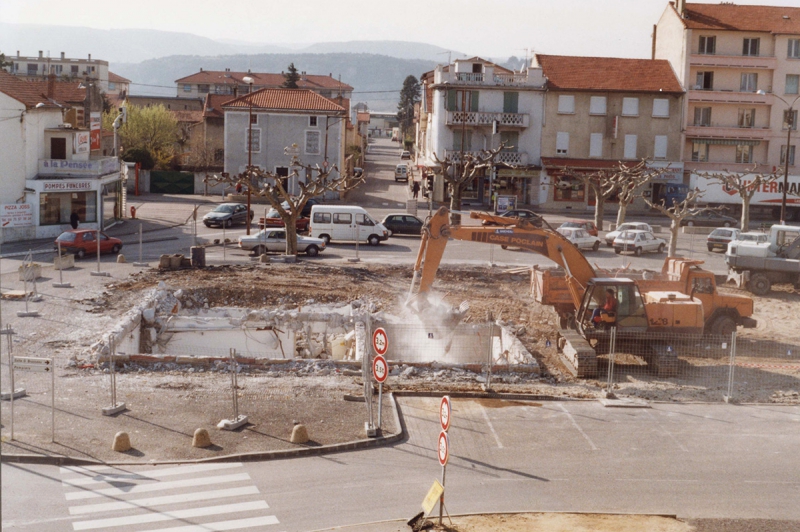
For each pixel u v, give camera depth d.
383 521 15.08
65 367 23.86
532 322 32.19
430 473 17.62
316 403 21.86
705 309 30.19
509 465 18.27
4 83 50.84
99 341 26.00
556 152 74.62
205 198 74.44
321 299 34.75
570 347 26.33
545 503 16.25
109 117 81.94
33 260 40.38
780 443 20.25
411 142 143.00
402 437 19.81
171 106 133.62
